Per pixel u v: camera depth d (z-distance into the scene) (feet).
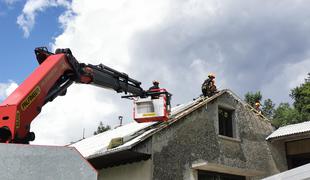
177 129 43.93
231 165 48.32
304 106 104.01
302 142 54.54
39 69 26.13
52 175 13.85
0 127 20.83
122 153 39.96
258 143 53.52
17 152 13.70
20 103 21.88
